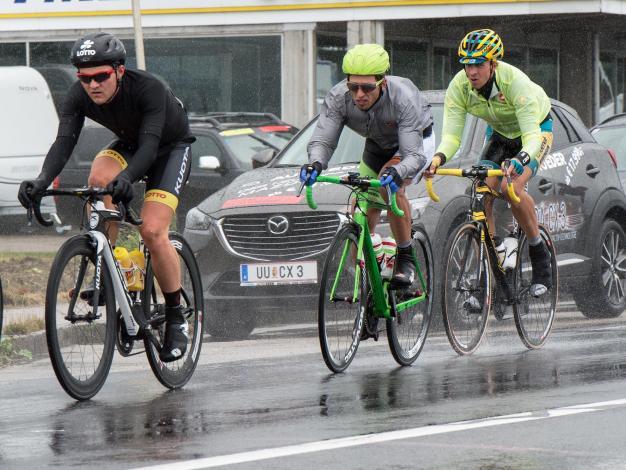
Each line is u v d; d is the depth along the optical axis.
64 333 9.27
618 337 13.72
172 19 37.44
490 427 7.82
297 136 16.80
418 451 7.11
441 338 14.05
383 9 35.00
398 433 7.67
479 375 10.57
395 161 11.24
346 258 11.05
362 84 10.73
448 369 11.14
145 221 9.80
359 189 11.12
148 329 9.80
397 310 11.46
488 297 12.59
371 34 35.31
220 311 15.13
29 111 32.50
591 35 42.59
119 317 9.91
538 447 7.18
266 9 36.44
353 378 10.57
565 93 43.16
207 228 15.05
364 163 11.64
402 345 11.59
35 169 32.38
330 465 6.77
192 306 10.53
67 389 9.30
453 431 7.71
